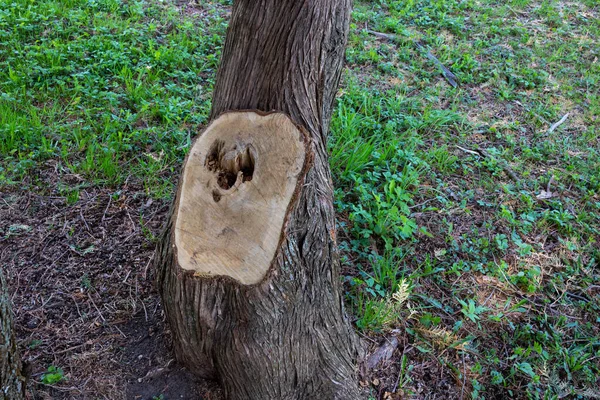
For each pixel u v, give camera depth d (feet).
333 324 3.95
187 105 6.88
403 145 6.73
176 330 3.86
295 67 3.42
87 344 4.31
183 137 6.37
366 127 6.92
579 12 11.12
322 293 3.77
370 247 5.34
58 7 8.66
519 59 9.11
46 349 4.25
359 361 4.34
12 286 4.69
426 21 10.02
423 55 8.87
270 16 3.35
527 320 4.94
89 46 7.69
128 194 5.68
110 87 7.09
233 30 3.50
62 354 4.23
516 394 4.40
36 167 5.82
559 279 5.33
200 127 6.57
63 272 4.86
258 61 3.43
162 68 7.64
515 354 4.62
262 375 3.69
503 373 4.53
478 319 4.90
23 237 5.13
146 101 6.80
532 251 5.61
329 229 3.74
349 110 7.09
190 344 3.83
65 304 4.60
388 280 5.09
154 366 4.17
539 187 6.47
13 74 6.80
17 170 5.69
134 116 6.50
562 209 6.09
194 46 8.18
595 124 7.75
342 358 4.06
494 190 6.31
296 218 3.41
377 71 8.35
